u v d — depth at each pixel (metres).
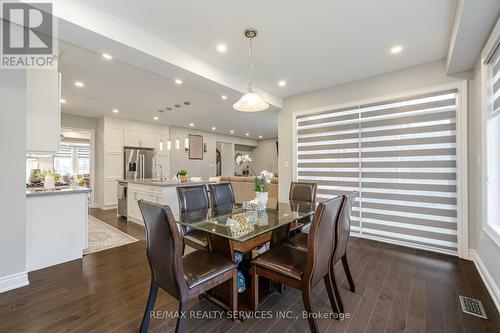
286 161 4.59
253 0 1.95
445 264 2.70
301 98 4.38
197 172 8.86
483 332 1.61
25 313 1.79
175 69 2.78
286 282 1.62
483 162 2.34
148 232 1.50
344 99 3.86
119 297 2.02
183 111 5.84
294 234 2.53
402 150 3.34
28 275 2.41
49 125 2.49
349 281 2.14
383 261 2.80
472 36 2.07
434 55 2.91
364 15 2.15
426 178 3.15
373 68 3.30
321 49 2.77
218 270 1.59
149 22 2.25
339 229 1.84
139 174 6.77
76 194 2.87
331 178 4.04
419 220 3.21
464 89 2.83
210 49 2.76
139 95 4.49
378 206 3.55
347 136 3.86
